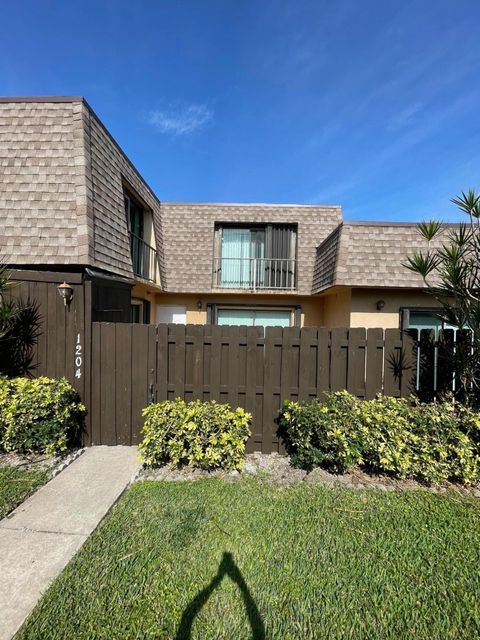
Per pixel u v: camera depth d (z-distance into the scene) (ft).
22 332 14.49
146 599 6.35
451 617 6.09
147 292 31.71
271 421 14.19
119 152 22.99
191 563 7.31
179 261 34.42
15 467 11.93
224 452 11.97
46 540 8.11
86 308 14.56
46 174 17.17
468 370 12.35
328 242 29.32
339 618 6.01
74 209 16.72
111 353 14.56
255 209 35.91
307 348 14.11
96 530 8.51
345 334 14.05
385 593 6.60
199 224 35.40
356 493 10.53
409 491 10.77
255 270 36.09
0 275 13.84
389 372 14.02
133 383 14.53
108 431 14.55
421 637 5.69
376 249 24.45
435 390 13.84
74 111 17.93
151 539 8.11
